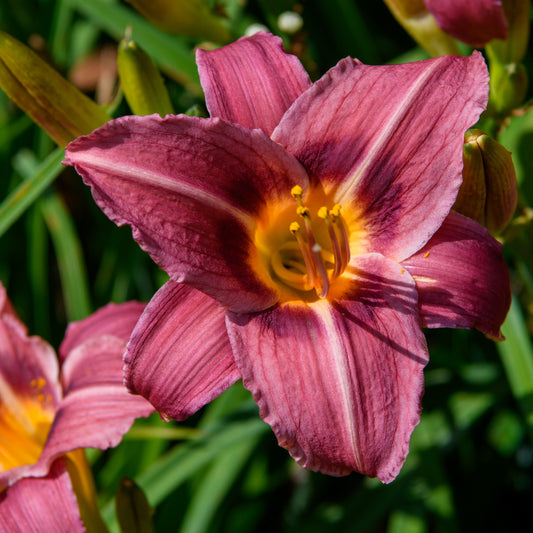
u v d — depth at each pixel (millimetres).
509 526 626
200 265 465
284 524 641
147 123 460
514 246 540
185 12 560
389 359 468
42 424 550
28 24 694
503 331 565
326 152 483
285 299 488
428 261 482
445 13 526
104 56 730
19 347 550
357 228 491
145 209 459
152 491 569
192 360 470
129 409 514
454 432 603
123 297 634
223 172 472
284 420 462
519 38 532
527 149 570
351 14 613
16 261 660
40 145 641
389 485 595
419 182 479
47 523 504
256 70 485
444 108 474
